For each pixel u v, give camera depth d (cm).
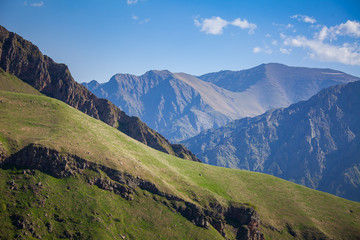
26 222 10706
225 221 15175
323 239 16150
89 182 13188
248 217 15575
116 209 12900
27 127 14312
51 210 11525
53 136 14112
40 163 12744
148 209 13675
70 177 12988
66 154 13350
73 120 16512
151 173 15275
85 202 12362
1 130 13338
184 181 16612
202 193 15950
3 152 12412
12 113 15075
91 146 14762
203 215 14475
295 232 16462
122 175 14025
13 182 11819
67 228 11244
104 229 11756
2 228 10325
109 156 14638
